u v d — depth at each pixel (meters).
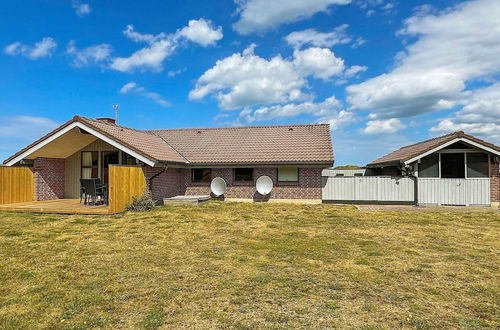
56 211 14.95
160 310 5.29
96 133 16.39
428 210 16.58
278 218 14.05
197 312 5.20
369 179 19.72
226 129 24.72
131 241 10.00
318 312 5.19
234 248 9.20
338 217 14.30
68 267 7.50
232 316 5.05
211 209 16.48
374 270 7.27
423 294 5.94
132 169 16.00
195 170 21.38
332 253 8.66
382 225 12.48
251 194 20.39
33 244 9.62
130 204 15.67
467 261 7.94
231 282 6.52
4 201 16.69
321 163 19.05
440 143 18.09
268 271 7.20
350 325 4.76
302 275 6.93
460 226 12.27
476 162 18.39
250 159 20.05
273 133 23.20
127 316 5.09
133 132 20.39
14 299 5.76
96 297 5.81
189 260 8.04
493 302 5.61
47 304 5.54
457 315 5.12
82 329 4.70
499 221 13.27
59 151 18.69
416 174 19.02
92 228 11.88
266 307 5.38
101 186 16.67
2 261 7.96
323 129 23.02
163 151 19.52
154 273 7.10
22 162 17.50
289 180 20.09
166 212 15.36
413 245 9.48
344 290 6.11
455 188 18.56
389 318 4.99
